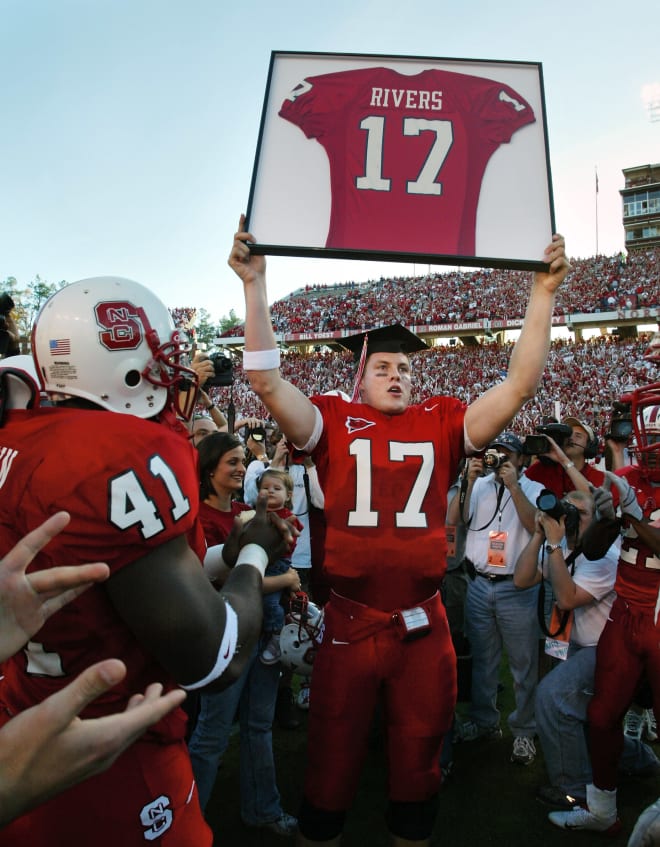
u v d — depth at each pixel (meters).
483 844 2.58
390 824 2.01
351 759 2.00
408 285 41.06
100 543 1.10
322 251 1.97
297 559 4.62
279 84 2.05
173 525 1.15
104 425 1.18
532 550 3.04
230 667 1.23
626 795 2.92
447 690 2.01
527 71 2.11
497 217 2.02
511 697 4.07
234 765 3.26
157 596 1.12
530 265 1.99
